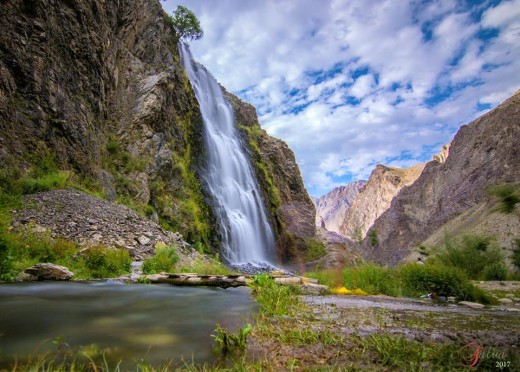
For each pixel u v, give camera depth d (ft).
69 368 10.21
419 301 28.73
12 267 29.22
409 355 11.71
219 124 143.23
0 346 12.01
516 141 333.21
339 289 33.81
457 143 471.62
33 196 46.70
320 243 144.05
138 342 12.93
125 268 37.19
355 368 10.49
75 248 37.76
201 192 101.19
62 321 15.51
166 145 90.63
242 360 10.80
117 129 83.20
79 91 70.90
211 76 158.61
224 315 17.95
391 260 409.90
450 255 69.26
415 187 517.14
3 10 56.65
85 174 63.62
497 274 63.72
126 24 96.99
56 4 68.08
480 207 268.21
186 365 10.43
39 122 57.82
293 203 164.35
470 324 17.63
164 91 97.50
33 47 60.13
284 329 15.19
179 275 32.32
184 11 136.26
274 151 172.96
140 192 75.10
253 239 120.37
